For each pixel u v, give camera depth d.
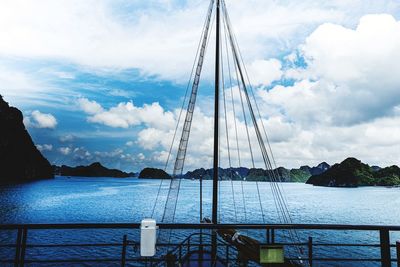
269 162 19.53
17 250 4.56
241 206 169.50
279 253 4.96
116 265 41.66
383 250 5.06
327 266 44.31
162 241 14.95
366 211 154.38
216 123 13.17
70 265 41.59
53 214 116.25
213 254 7.32
